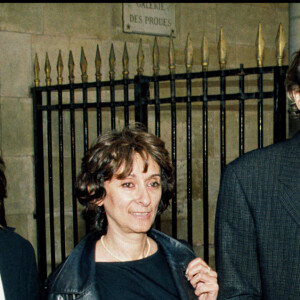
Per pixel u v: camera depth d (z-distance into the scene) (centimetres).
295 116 147
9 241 149
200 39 488
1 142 394
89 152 154
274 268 136
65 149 420
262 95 266
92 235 163
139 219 151
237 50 511
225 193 147
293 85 144
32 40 404
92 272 148
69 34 421
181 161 475
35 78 394
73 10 422
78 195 156
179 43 477
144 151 151
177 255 164
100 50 435
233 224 144
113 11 440
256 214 141
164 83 466
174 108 309
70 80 367
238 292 140
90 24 430
